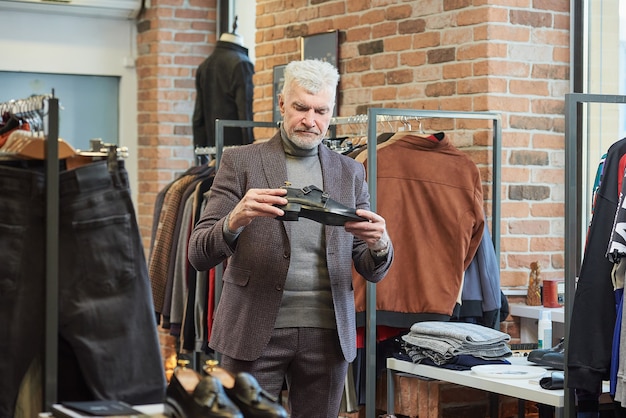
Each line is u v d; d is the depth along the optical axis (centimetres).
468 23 490
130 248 241
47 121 229
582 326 324
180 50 759
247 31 732
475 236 435
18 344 231
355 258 336
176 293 555
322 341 321
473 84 488
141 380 240
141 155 776
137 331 240
